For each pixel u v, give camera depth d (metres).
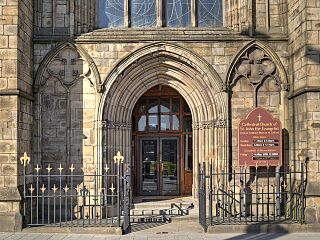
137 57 12.79
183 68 13.19
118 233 10.54
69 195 11.47
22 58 11.69
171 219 12.27
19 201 10.96
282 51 12.87
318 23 11.39
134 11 13.78
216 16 13.78
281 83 12.82
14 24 11.25
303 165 11.09
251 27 12.84
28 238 10.11
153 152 16.48
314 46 11.36
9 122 11.12
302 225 10.80
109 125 12.90
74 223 11.52
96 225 10.91
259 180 12.78
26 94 11.86
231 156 12.73
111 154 12.95
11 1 11.27
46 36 12.77
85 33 13.05
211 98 13.03
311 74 11.31
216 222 11.26
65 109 12.85
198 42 12.88
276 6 13.12
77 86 12.85
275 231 10.77
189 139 16.41
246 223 10.98
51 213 12.70
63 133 12.83
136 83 13.48
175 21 13.80
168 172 16.45
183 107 16.45
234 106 12.83
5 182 11.02
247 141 12.27
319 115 11.25
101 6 13.81
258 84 12.80
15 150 11.08
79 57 12.85
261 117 12.30
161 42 12.80
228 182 12.62
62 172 12.74
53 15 12.94
